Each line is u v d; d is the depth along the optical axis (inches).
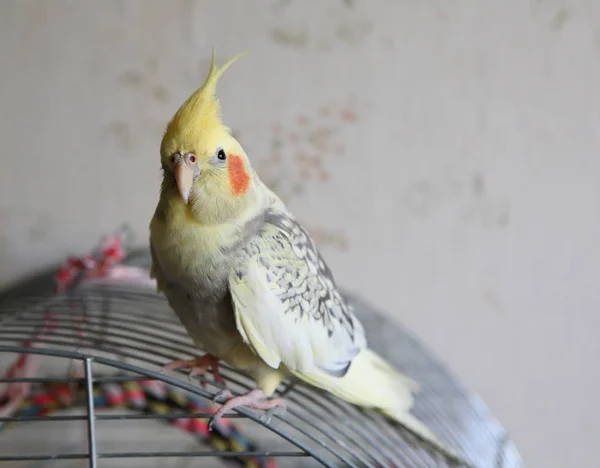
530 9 58.1
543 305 62.4
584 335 62.9
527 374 63.5
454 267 61.6
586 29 58.4
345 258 60.9
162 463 61.5
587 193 60.7
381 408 43.3
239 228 36.4
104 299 53.4
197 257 35.7
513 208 60.9
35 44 55.3
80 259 53.5
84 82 56.2
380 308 61.5
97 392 51.8
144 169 57.7
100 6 55.4
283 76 57.9
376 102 58.8
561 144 60.0
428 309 62.0
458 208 60.8
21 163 56.7
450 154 59.9
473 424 56.4
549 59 58.7
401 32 58.0
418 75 58.6
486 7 58.0
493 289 62.1
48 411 51.4
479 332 62.6
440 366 59.4
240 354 39.1
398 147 59.6
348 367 41.2
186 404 52.6
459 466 47.0
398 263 61.2
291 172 59.2
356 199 60.1
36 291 56.2
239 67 57.4
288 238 38.8
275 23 57.2
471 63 58.6
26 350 31.8
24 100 55.9
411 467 47.0
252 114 58.1
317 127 58.8
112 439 60.5
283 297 37.2
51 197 57.3
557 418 64.2
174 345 53.4
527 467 64.6
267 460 55.1
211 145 34.2
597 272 61.9
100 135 57.0
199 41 56.7
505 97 59.2
